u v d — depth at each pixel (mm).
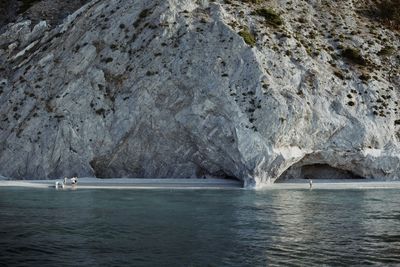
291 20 83062
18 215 39219
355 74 76000
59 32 86188
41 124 71750
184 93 68875
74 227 34344
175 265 25156
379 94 74125
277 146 64812
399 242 30609
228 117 65438
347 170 71500
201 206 44812
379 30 87438
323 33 83062
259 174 62938
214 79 68438
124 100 70812
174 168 69375
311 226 35562
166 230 33531
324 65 75688
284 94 68000
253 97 66812
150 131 69188
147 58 73000
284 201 49062
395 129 71938
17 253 27203
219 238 31234
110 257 26516
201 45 72250
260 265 25281
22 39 92188
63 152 69062
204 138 66312
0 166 71562
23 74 79625
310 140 67562
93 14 83188
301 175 71875
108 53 75812
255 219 38125
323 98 70438
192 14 77688
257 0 84438
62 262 25547
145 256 26781
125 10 80812
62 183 61719
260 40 74375
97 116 70625
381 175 70250
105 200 48812
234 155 64250
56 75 76562
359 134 69000
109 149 69188
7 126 74438
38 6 100688
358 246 29500
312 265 25375
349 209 44125
